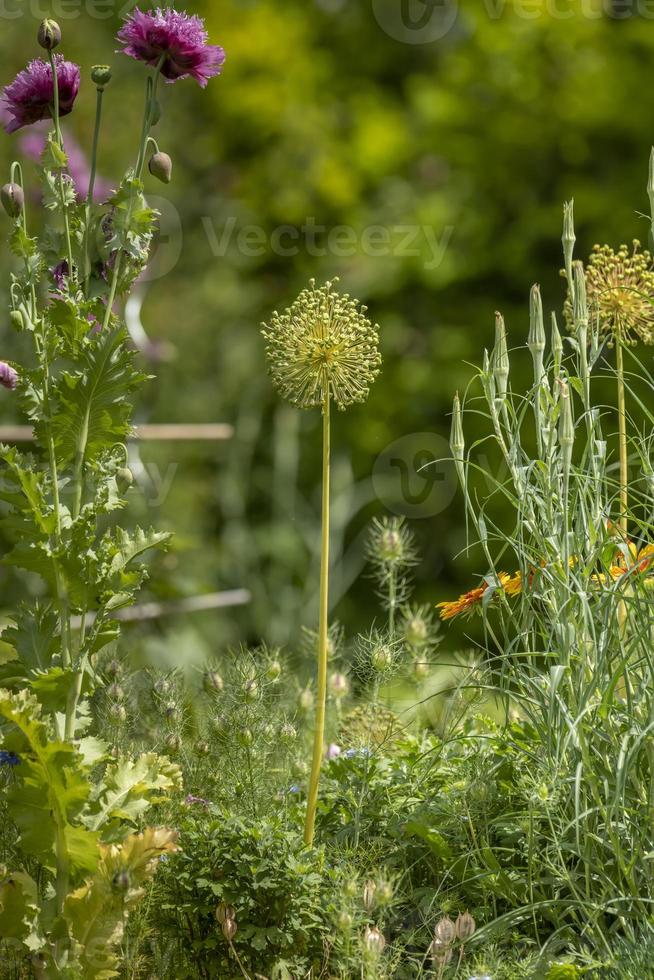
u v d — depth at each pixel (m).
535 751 3.80
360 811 3.81
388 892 3.32
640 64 9.95
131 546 3.43
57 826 3.28
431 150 10.32
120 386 3.34
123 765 3.49
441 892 3.73
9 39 9.38
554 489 3.70
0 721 3.68
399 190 10.45
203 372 10.11
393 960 3.45
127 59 10.05
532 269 10.01
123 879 3.17
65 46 9.69
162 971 3.62
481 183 10.19
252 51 10.55
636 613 3.44
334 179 10.33
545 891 3.67
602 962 3.20
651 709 3.38
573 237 3.78
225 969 3.56
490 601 4.14
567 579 3.49
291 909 3.48
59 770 3.18
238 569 9.62
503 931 3.46
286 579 9.74
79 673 3.32
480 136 10.16
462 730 4.32
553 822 3.70
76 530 3.27
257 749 4.14
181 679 4.50
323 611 3.71
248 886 3.47
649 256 4.10
